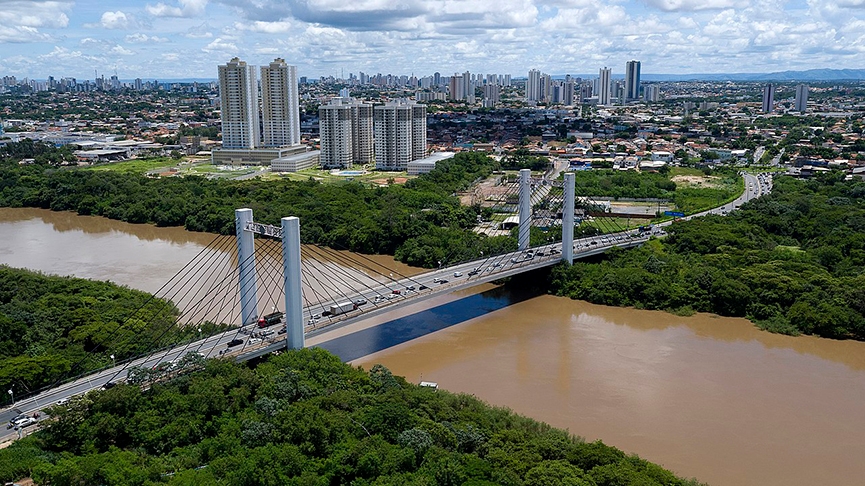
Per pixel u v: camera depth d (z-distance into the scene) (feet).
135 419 350.84
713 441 380.99
